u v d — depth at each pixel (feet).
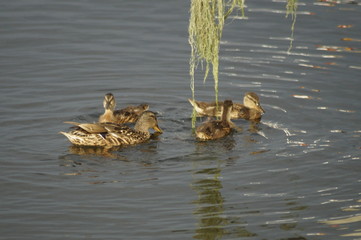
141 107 60.90
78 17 83.71
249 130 57.06
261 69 69.92
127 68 70.08
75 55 72.79
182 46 75.97
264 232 39.93
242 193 44.96
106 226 40.32
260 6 87.61
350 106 60.90
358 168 48.70
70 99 62.39
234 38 77.77
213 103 60.95
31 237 38.78
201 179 46.80
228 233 39.68
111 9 86.89
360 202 43.80
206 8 45.57
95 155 51.21
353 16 83.30
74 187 45.16
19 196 43.80
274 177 47.34
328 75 67.92
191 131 57.16
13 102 60.54
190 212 42.22
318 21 81.82
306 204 43.52
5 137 53.31
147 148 53.31
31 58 71.31
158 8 87.66
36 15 83.46
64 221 40.78
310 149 52.13
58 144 52.95
